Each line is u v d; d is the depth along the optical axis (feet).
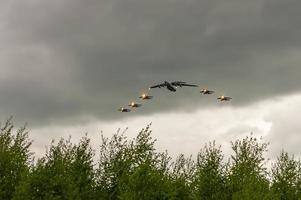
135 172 172.35
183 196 186.60
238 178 189.37
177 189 185.06
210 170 188.34
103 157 183.01
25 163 180.75
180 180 190.39
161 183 175.32
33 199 158.81
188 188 189.16
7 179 174.40
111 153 183.32
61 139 177.06
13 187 173.68
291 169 200.23
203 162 191.11
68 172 172.04
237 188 186.91
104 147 183.93
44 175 163.22
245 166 193.26
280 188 198.18
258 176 194.39
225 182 188.96
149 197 169.17
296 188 198.70
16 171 177.06
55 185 162.71
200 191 186.09
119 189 174.60
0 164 175.63
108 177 179.63
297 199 195.52
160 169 184.44
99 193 174.91
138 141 184.03
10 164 176.45
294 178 199.00
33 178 161.58
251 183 182.70
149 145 183.42
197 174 190.19
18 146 182.19
